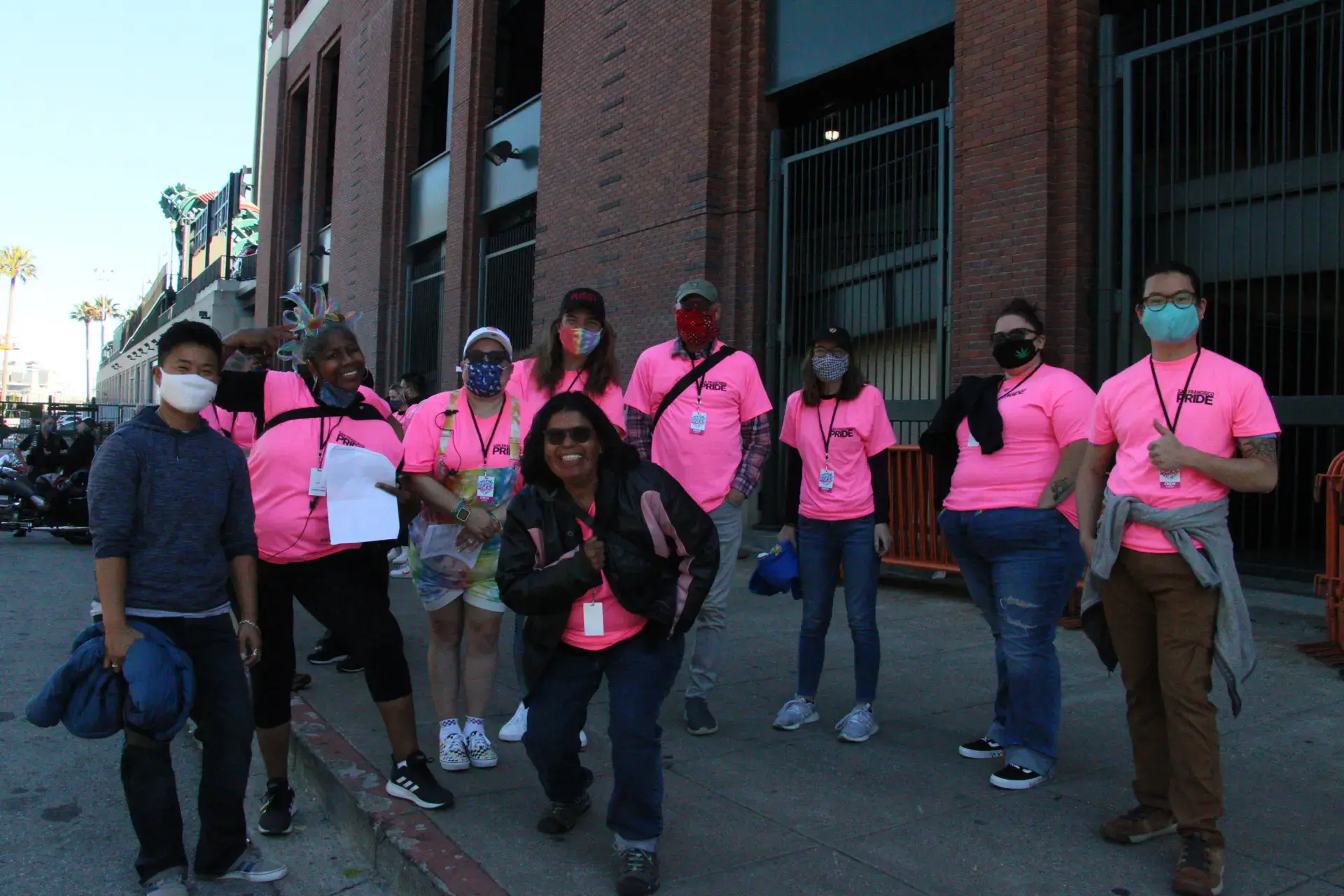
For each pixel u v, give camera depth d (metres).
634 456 3.04
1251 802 3.47
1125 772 3.83
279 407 3.63
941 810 3.48
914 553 8.05
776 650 6.10
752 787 3.74
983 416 3.75
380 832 3.37
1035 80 7.69
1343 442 6.45
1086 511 3.28
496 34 16.89
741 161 10.78
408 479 3.90
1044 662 3.66
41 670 6.09
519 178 15.43
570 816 3.32
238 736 3.20
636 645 3.02
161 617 2.99
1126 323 7.47
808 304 10.28
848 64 9.70
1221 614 2.87
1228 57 7.03
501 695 5.13
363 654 3.52
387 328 19.50
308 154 24.53
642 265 11.88
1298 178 6.66
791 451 4.65
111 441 2.99
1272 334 6.80
